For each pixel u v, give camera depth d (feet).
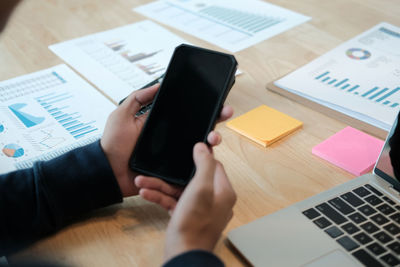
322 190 1.87
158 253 1.61
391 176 1.77
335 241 1.55
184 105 1.82
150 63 2.91
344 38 3.12
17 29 3.43
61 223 1.72
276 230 1.61
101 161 1.78
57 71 2.87
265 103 2.46
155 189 1.73
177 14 3.60
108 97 2.59
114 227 1.73
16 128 2.33
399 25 3.30
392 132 1.77
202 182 1.45
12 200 1.69
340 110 2.36
